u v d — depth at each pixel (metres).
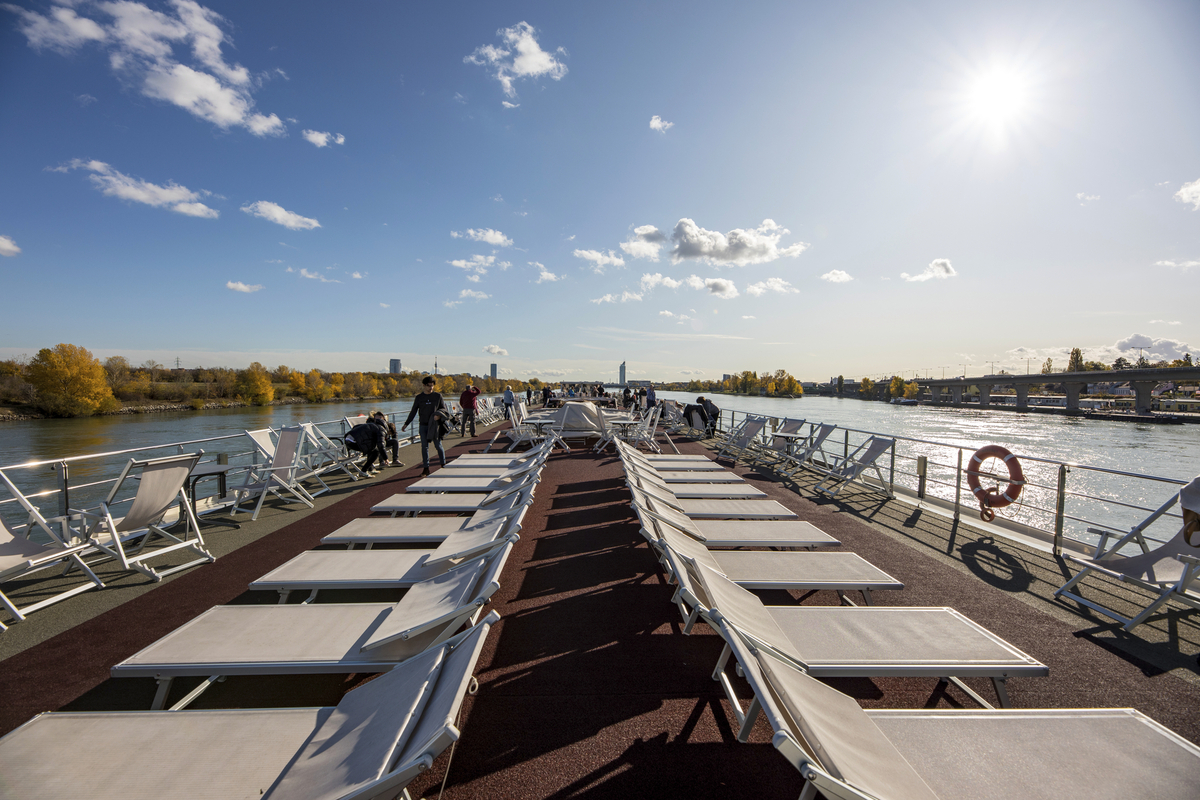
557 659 2.75
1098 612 3.36
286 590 3.05
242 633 2.24
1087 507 20.73
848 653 2.20
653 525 3.04
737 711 2.06
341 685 2.53
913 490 7.02
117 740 1.62
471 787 1.87
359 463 9.09
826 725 1.43
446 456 10.81
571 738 2.13
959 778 1.54
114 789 1.43
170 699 2.40
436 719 1.21
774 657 1.73
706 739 2.14
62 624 3.17
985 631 2.41
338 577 2.91
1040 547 4.76
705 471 7.05
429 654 1.62
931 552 4.61
